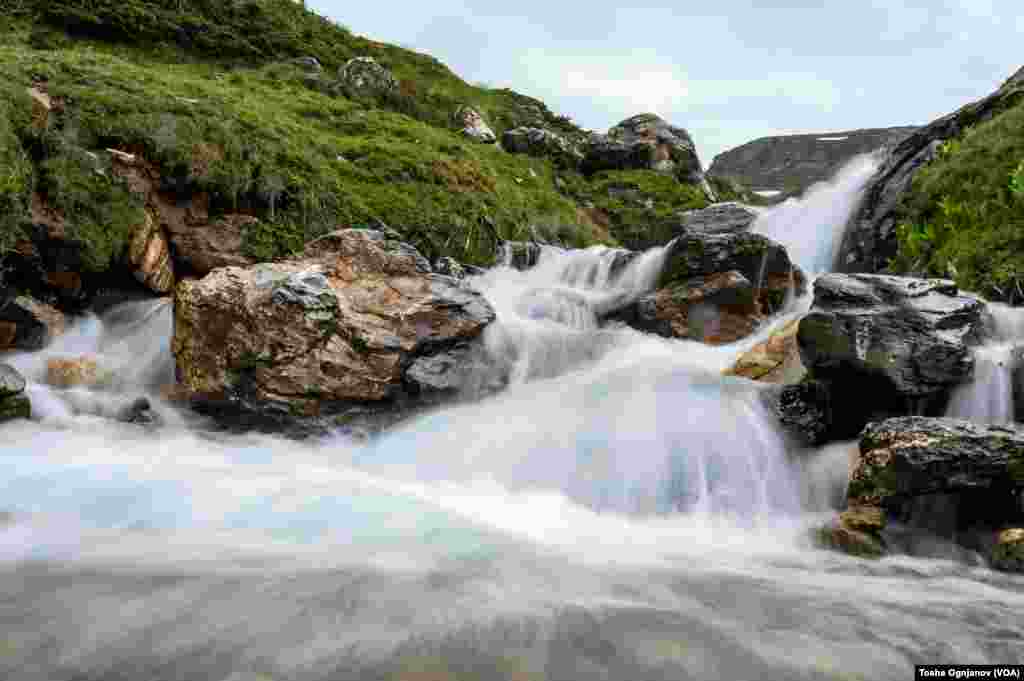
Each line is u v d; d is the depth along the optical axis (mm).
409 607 4020
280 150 14219
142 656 3385
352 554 4785
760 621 4168
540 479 7027
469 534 5375
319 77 25047
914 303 7129
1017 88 14391
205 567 4449
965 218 11312
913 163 14797
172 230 11703
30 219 9656
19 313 9305
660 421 7516
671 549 5582
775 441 7250
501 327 10000
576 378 9477
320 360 8297
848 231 16094
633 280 14055
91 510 5297
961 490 5516
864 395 7070
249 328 8195
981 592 4773
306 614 3879
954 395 6762
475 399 9203
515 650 3572
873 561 5410
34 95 11273
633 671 3443
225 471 6512
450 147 21672
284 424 8180
